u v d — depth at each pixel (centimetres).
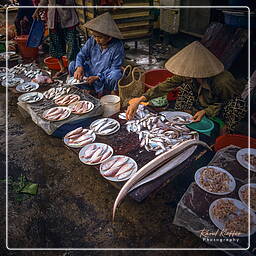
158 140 284
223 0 641
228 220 208
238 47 503
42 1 524
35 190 299
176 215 233
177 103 367
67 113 349
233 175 247
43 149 361
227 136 307
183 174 308
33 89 427
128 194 228
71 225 264
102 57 435
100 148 278
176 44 748
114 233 255
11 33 770
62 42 531
